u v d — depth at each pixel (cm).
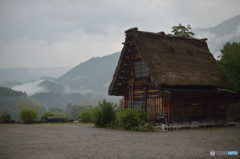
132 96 2272
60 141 1156
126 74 2392
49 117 2527
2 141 1138
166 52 2144
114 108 2002
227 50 3528
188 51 2314
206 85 2027
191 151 930
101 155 845
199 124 2036
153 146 1036
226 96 2273
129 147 1006
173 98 1930
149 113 1945
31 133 1467
